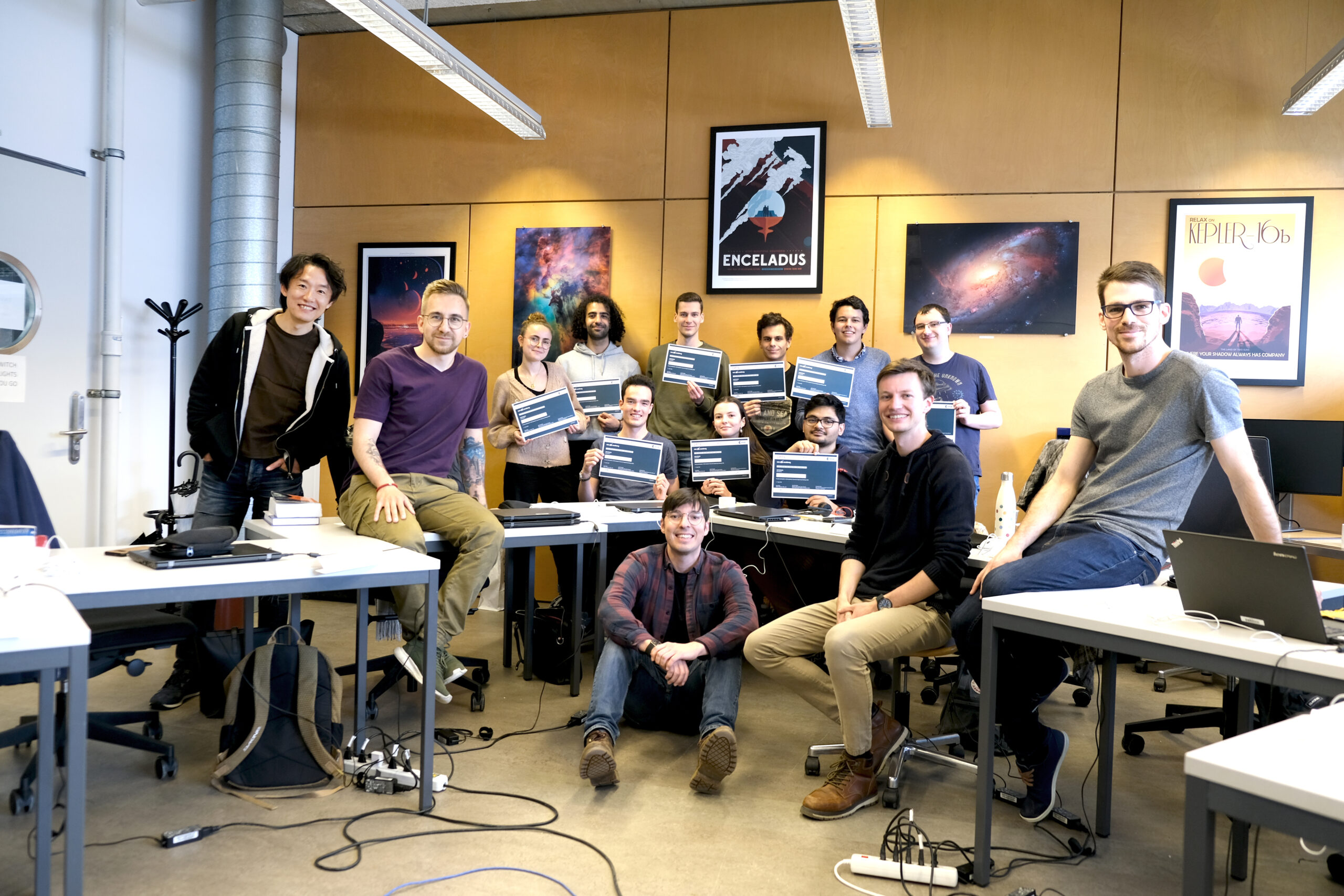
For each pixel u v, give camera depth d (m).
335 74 5.78
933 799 2.66
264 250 5.05
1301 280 4.56
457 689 3.65
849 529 3.39
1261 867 2.28
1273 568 1.64
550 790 2.62
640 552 3.06
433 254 5.65
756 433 4.65
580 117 5.46
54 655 1.55
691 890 2.05
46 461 4.37
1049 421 4.85
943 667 4.46
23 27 4.24
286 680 2.64
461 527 3.10
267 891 1.99
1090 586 2.22
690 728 3.14
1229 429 2.21
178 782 2.60
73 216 4.47
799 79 5.16
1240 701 2.41
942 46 4.98
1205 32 4.68
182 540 2.21
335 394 3.55
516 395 4.88
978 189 4.94
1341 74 4.00
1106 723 2.41
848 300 4.58
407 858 2.16
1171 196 4.71
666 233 5.35
